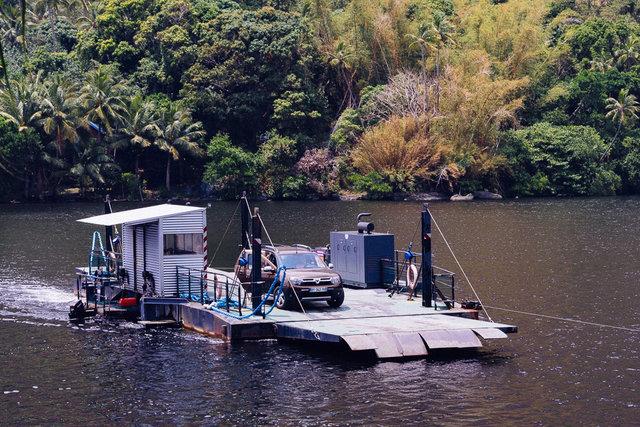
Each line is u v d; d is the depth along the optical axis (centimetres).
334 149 11138
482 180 11000
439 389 1672
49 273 3622
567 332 2255
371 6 12019
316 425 1449
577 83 12606
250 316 2172
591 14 16962
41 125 9625
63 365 1927
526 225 6059
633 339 2156
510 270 3569
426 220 2289
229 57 10931
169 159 10431
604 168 11912
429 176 10569
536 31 12338
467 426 1439
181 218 2459
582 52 14162
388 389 1673
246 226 2838
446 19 12306
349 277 2752
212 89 10938
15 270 3719
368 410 1533
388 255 2698
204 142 10725
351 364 1888
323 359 1936
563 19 14538
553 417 1488
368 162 10512
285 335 2058
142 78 11038
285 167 10575
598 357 1953
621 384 1708
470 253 4225
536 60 12494
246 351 2017
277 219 6631
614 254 4153
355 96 12181
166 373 1828
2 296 2991
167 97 10831
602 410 1530
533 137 11419
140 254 2573
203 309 2281
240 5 12706
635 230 5597
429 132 10631
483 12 12912
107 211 3158
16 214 7544
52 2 12162
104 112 9956
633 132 12656
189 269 2380
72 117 9688
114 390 1698
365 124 11312
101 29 11412
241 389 1686
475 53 11431
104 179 10044
